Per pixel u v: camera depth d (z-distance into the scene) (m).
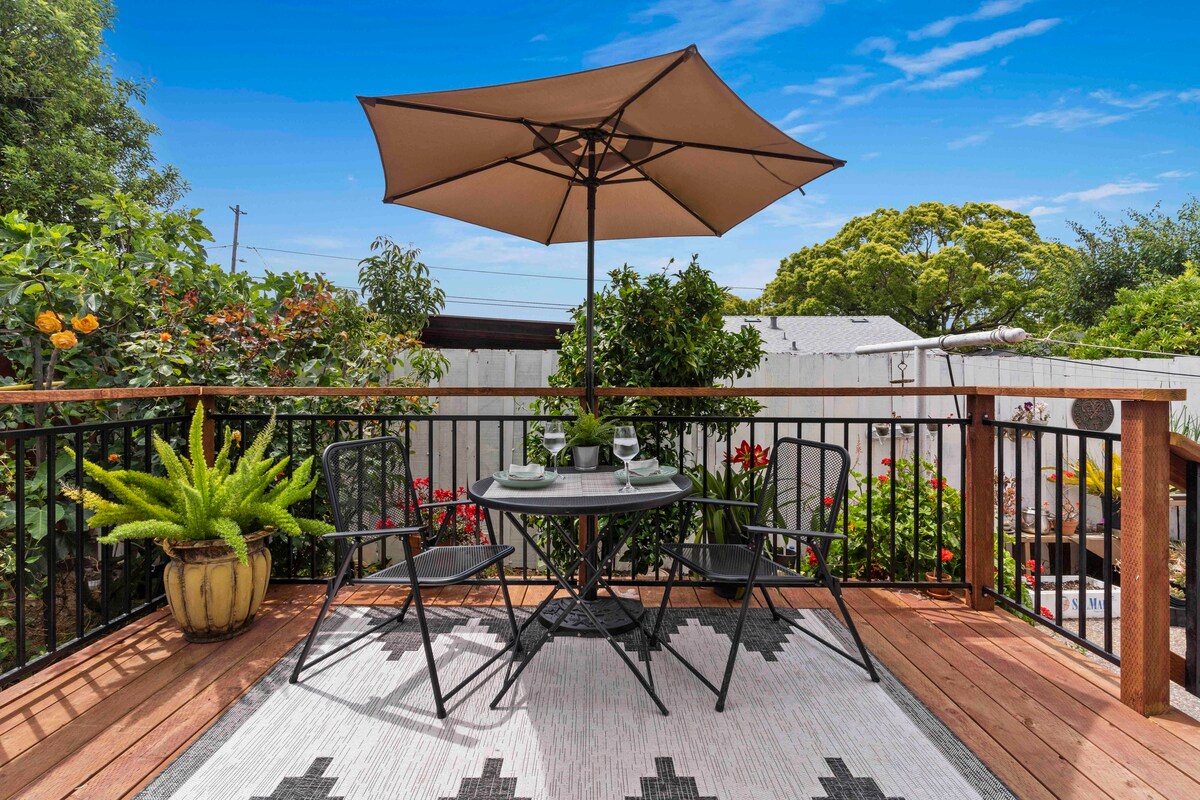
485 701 2.07
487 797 1.58
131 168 11.52
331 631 2.65
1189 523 2.00
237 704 2.04
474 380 5.22
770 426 5.64
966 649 2.47
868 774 1.67
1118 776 1.65
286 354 4.03
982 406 2.87
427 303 6.19
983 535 2.88
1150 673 1.96
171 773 1.67
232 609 2.52
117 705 2.03
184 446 3.03
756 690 2.14
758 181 2.80
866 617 2.81
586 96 2.14
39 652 3.07
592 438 2.73
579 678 2.24
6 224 3.32
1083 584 2.31
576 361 3.98
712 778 1.65
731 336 4.16
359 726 1.91
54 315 2.83
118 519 2.41
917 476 3.06
